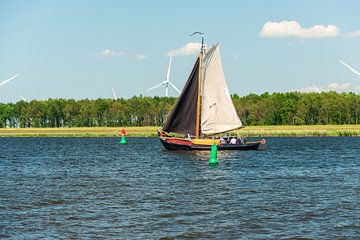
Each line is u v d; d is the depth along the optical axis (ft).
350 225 102.17
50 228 100.94
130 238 93.86
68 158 276.62
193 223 104.22
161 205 122.42
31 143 464.24
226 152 288.10
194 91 278.46
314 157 265.75
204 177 177.06
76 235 95.86
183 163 230.89
